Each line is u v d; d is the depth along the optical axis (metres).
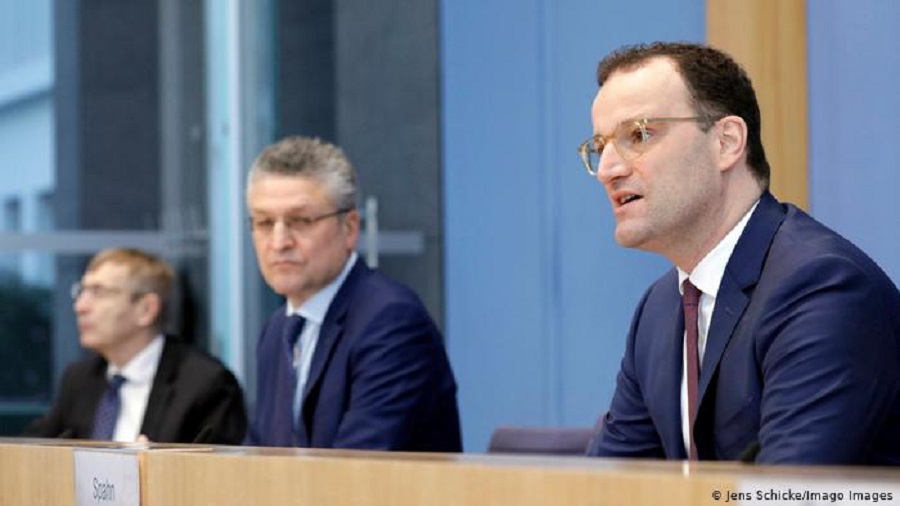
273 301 10.51
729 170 3.94
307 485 2.71
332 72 10.53
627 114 3.94
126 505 3.23
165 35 10.77
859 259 3.75
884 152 5.95
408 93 10.20
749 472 2.12
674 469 2.21
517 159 9.29
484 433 9.57
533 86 9.14
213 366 7.48
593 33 8.61
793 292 3.67
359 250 10.30
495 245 9.49
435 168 10.05
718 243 3.93
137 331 8.03
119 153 10.74
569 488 2.24
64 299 10.62
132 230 10.74
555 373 8.94
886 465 3.66
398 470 2.52
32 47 10.73
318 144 6.03
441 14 9.99
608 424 4.39
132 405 7.93
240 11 10.65
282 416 5.89
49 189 10.70
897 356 3.68
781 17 6.46
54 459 3.57
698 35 7.81
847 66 6.14
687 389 3.95
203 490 2.98
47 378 10.60
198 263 10.64
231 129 10.60
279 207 5.86
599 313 8.58
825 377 3.52
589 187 8.66
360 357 5.66
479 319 9.62
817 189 6.26
